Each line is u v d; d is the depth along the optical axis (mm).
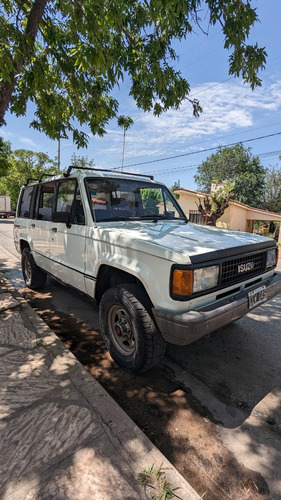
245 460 1750
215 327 2072
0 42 2598
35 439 1636
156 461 1543
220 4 3250
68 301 4562
